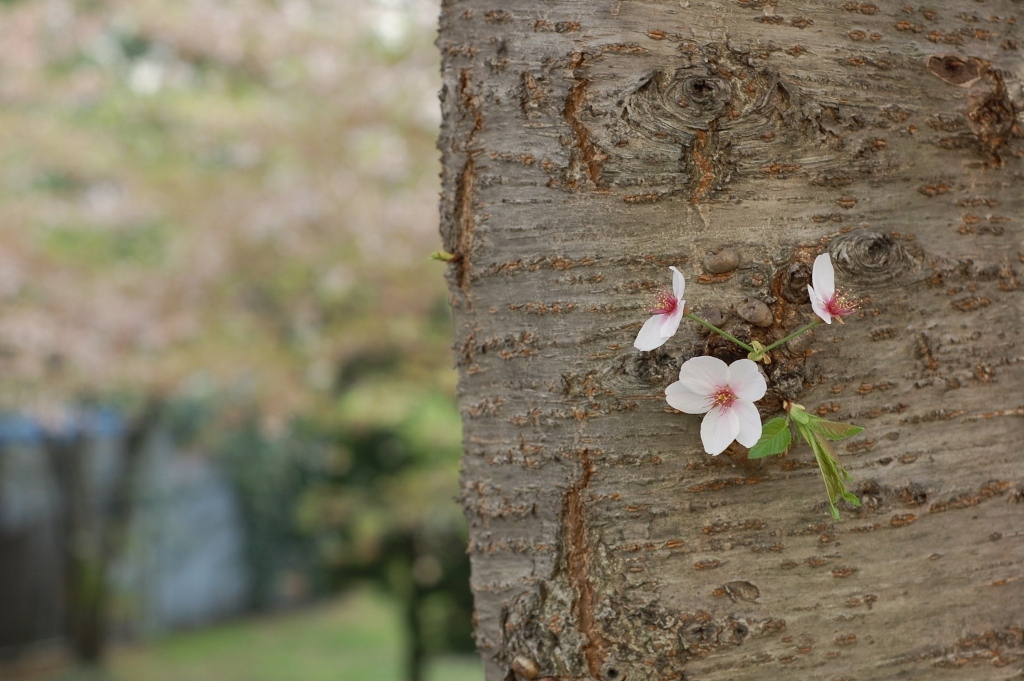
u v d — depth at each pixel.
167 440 6.22
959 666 0.87
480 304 0.90
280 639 6.00
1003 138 0.90
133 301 3.22
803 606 0.87
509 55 0.89
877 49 0.88
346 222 2.96
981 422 0.88
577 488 0.88
